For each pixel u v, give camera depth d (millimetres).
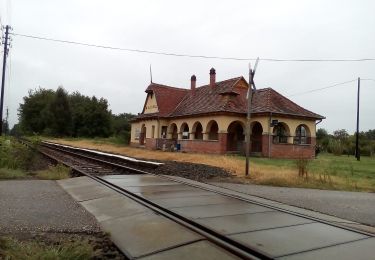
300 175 15695
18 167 16297
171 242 5645
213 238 5688
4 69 37656
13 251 4871
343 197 11359
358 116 36062
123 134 58531
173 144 42875
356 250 5363
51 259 4832
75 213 7898
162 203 8531
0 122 37500
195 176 15492
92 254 5211
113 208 8258
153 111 46469
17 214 7535
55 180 13570
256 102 34969
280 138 34812
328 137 60156
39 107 85188
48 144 47062
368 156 44375
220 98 36656
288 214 7734
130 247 5625
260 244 5484
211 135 38406
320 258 4957
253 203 8984
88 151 31906
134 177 14156
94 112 79562
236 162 22188
